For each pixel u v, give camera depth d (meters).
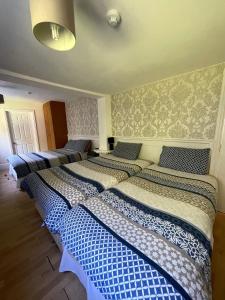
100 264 0.83
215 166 2.10
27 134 5.16
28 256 1.54
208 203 1.36
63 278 1.31
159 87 2.56
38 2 0.67
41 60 1.73
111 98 3.45
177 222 1.08
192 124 2.28
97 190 1.72
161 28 1.21
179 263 0.77
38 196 1.71
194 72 2.14
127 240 0.92
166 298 0.65
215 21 1.13
